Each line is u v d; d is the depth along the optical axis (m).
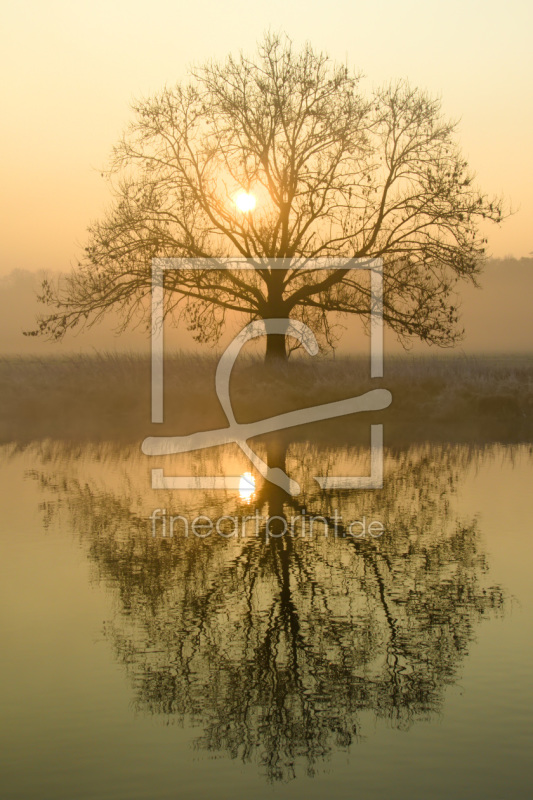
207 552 8.67
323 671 5.61
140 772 4.41
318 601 7.04
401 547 8.90
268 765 4.48
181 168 26.25
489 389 24.05
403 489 12.61
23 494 12.16
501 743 4.67
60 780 4.32
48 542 9.09
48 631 6.33
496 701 5.14
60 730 4.84
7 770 4.42
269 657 5.85
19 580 7.63
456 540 9.20
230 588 7.41
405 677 5.51
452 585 7.48
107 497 11.99
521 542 9.05
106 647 6.03
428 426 21.88
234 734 4.82
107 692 5.32
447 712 5.02
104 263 25.77
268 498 11.96
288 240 26.81
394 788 4.25
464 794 4.18
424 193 25.73
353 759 4.52
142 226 25.78
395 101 25.88
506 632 6.26
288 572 7.93
